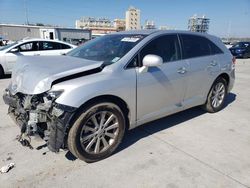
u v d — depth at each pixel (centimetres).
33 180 269
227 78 502
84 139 290
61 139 268
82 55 371
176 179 277
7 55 838
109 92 292
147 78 334
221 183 271
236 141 372
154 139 372
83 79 280
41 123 287
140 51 335
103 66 307
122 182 270
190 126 425
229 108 535
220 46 483
